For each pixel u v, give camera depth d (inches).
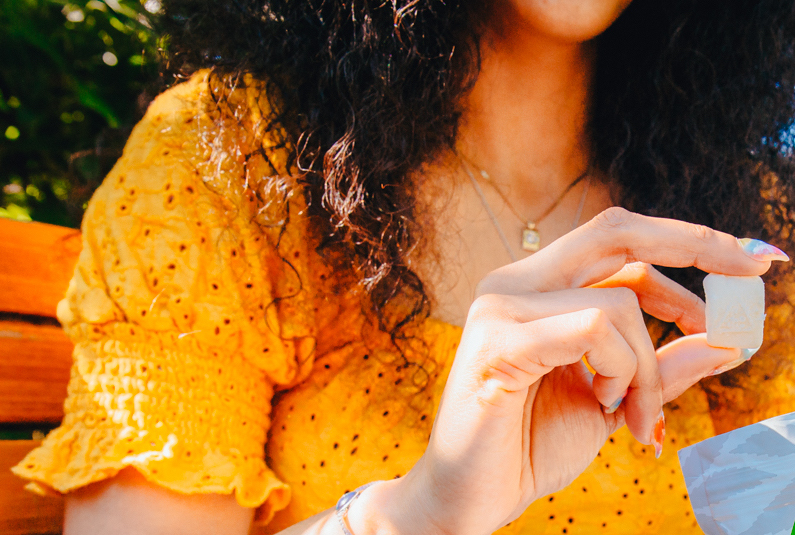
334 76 23.2
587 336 17.9
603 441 19.9
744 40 25.5
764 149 26.4
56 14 40.7
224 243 22.7
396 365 23.5
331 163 22.8
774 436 19.8
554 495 23.5
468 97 24.5
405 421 23.3
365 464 23.0
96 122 43.0
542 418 19.6
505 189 25.1
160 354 22.0
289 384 23.6
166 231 22.5
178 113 23.9
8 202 40.8
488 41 24.3
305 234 23.7
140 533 21.1
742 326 19.0
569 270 19.0
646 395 18.9
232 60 24.0
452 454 18.4
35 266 27.0
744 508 19.8
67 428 22.1
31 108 41.6
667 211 25.6
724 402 25.8
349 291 23.7
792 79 26.2
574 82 25.1
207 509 21.6
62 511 25.3
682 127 25.6
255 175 23.6
